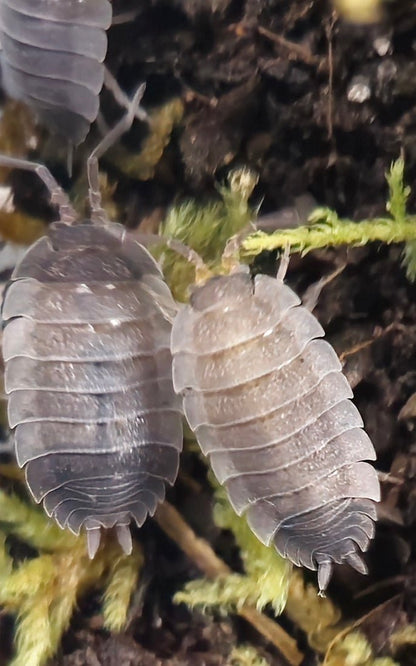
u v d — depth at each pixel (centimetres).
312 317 10
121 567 10
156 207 10
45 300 10
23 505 10
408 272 10
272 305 10
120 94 10
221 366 10
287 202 10
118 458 10
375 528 10
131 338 10
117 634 10
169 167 10
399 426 10
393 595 10
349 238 10
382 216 10
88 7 10
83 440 10
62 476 10
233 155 10
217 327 10
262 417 9
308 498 9
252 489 10
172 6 10
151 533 10
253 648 10
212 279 10
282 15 10
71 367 10
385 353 10
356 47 10
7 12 10
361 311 10
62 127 10
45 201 10
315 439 9
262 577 10
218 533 10
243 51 10
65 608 10
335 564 10
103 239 10
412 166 10
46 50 10
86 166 10
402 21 10
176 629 10
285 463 9
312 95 10
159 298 10
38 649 10
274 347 9
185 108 10
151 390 10
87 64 10
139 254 10
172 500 10
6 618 10
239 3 10
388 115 10
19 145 10
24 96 10
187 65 10
